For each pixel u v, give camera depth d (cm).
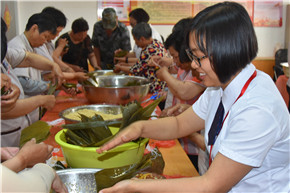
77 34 364
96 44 406
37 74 247
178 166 121
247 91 81
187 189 75
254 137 73
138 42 274
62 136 114
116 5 480
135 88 191
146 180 78
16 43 210
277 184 87
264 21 523
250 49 75
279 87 220
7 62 171
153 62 226
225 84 87
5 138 165
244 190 89
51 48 321
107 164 103
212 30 73
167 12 494
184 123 111
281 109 79
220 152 76
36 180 63
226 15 73
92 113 157
